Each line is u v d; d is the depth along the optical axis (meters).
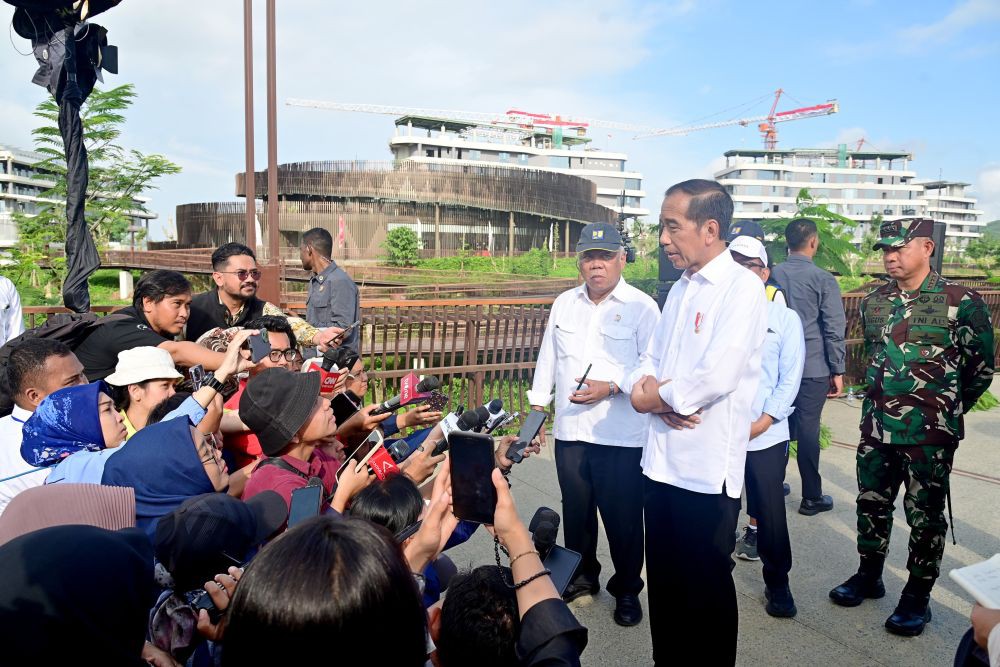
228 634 1.00
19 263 35.53
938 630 3.23
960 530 4.36
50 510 1.78
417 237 55.69
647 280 7.81
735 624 2.60
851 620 3.34
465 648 1.61
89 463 2.23
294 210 56.88
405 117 110.88
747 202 152.25
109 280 49.00
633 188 122.19
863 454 3.46
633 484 3.38
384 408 2.94
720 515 2.54
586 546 3.61
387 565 1.03
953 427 3.17
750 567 4.00
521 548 1.52
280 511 2.01
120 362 2.76
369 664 0.96
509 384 6.99
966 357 3.20
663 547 2.67
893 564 3.96
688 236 2.59
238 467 2.99
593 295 3.64
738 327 2.44
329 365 2.91
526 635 1.41
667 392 2.50
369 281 35.34
